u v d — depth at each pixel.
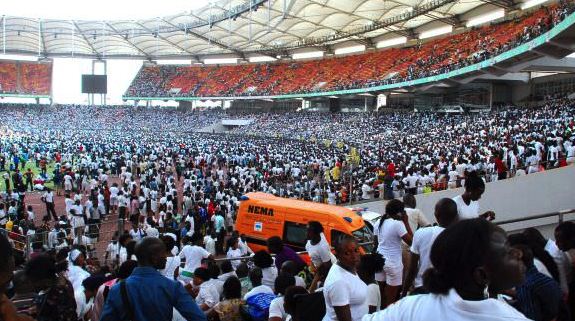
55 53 98.06
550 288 3.81
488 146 26.77
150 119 90.44
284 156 39.28
